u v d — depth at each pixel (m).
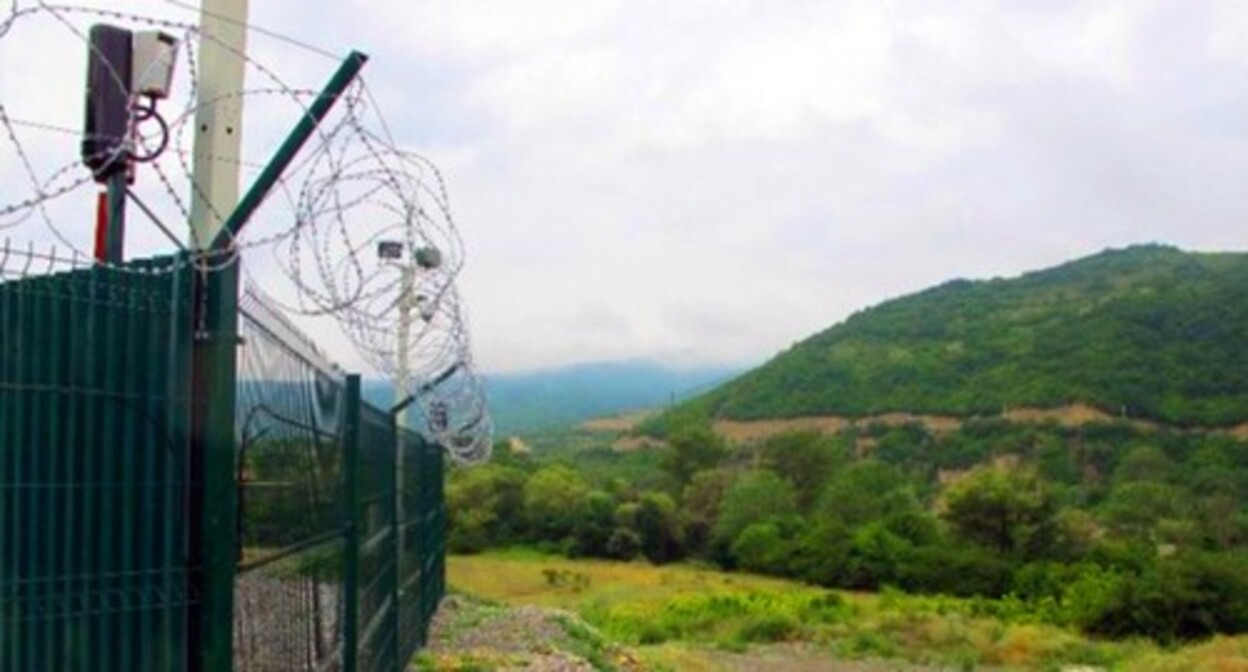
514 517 58.97
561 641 17.48
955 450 91.56
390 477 9.70
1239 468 72.81
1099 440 84.50
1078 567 45.97
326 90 4.42
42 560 3.57
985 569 49.19
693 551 61.91
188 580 3.90
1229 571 36.75
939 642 30.95
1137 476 71.94
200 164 4.55
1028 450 86.62
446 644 15.58
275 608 4.95
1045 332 112.31
